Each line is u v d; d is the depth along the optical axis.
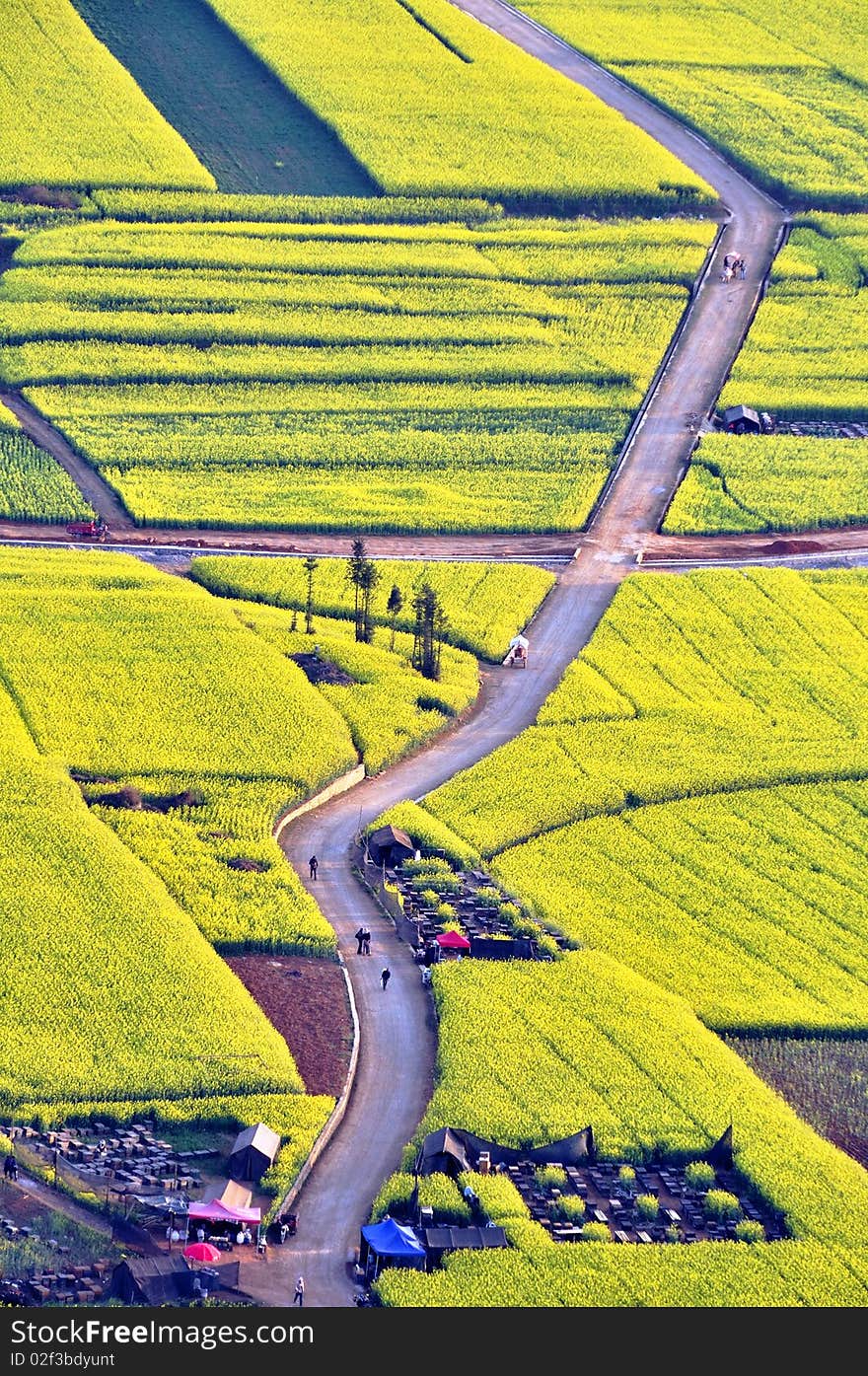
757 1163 144.38
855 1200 141.00
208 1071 147.12
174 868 174.62
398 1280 126.12
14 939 160.50
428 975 164.62
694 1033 161.38
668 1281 128.88
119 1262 125.56
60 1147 138.62
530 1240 132.00
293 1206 135.62
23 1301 121.19
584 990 164.50
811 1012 169.00
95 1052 148.25
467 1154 141.38
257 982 161.12
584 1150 143.50
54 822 177.38
